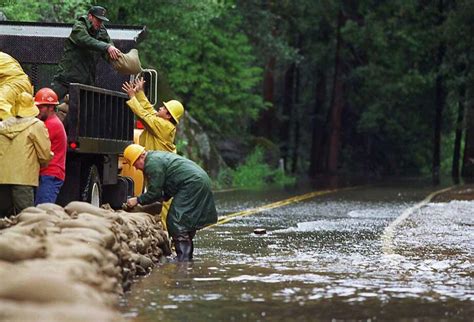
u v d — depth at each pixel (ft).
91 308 47.47
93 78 100.89
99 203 99.76
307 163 448.24
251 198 191.83
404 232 113.91
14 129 81.00
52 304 47.26
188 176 86.48
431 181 305.12
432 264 82.38
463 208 158.92
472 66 351.05
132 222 79.82
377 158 426.92
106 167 101.91
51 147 85.25
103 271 60.80
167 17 218.18
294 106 422.00
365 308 60.23
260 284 70.23
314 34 406.21
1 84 83.92
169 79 264.11
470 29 343.87
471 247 96.73
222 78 274.36
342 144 429.79
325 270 78.43
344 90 412.98
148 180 86.79
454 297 64.69
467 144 354.74
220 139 298.15
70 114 90.12
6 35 113.39
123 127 106.01
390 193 215.31
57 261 56.95
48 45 113.29
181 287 68.54
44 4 163.32
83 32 97.40
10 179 80.69
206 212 86.53
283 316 57.36
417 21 364.99
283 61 363.56
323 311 59.11
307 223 128.06
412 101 388.16
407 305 61.46
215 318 56.59
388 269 79.10
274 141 401.70
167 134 99.09
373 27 369.71
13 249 57.00
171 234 86.07
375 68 377.30
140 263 74.95
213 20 277.23
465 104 352.69
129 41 114.21
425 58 372.17
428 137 422.82
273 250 94.27
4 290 47.44
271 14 331.57
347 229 118.62
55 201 87.71
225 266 81.15
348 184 275.80
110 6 210.79
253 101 296.92
